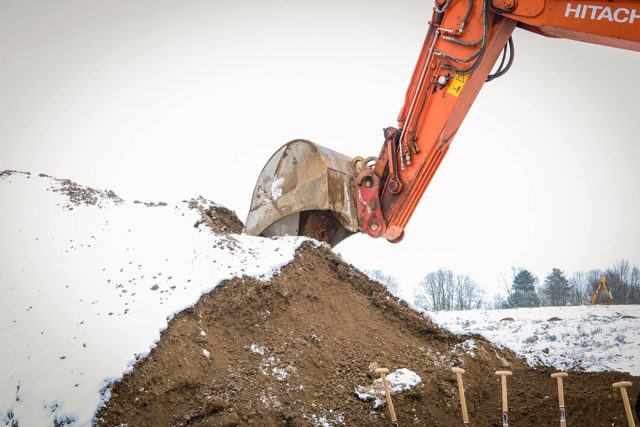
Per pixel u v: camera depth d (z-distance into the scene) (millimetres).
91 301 6746
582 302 49844
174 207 9438
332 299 8250
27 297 6785
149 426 5441
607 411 6500
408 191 8266
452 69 7754
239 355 6691
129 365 5742
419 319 8508
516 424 6781
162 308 6621
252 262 7898
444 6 7688
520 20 7090
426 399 6773
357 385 6699
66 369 5645
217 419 5480
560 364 8445
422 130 8109
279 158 9078
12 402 5391
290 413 5887
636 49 6516
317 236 9125
